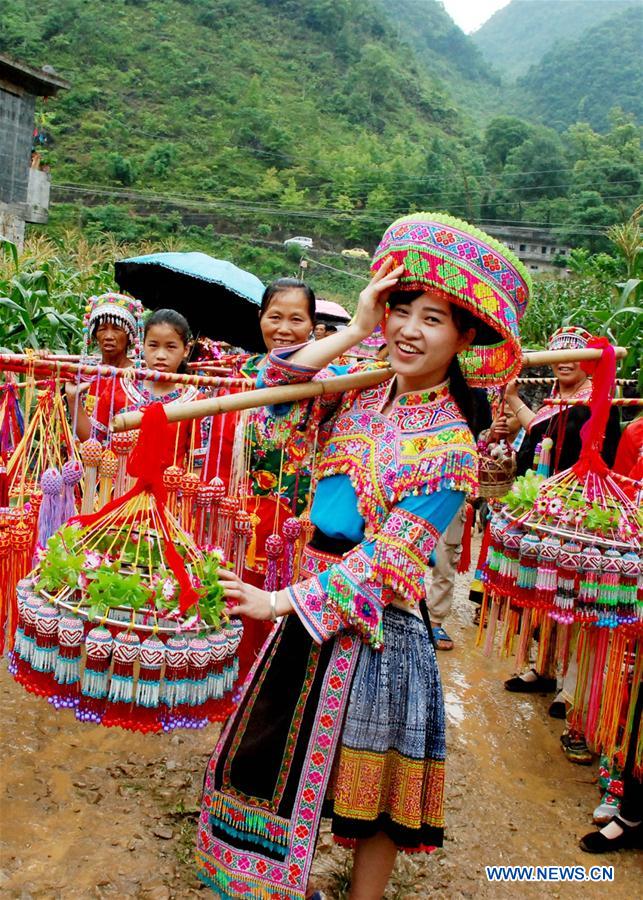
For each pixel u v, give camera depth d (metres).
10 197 16.62
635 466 3.04
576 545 2.53
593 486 2.63
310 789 1.86
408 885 2.48
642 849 2.81
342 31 99.12
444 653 4.44
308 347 1.93
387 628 1.93
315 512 2.03
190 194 57.69
